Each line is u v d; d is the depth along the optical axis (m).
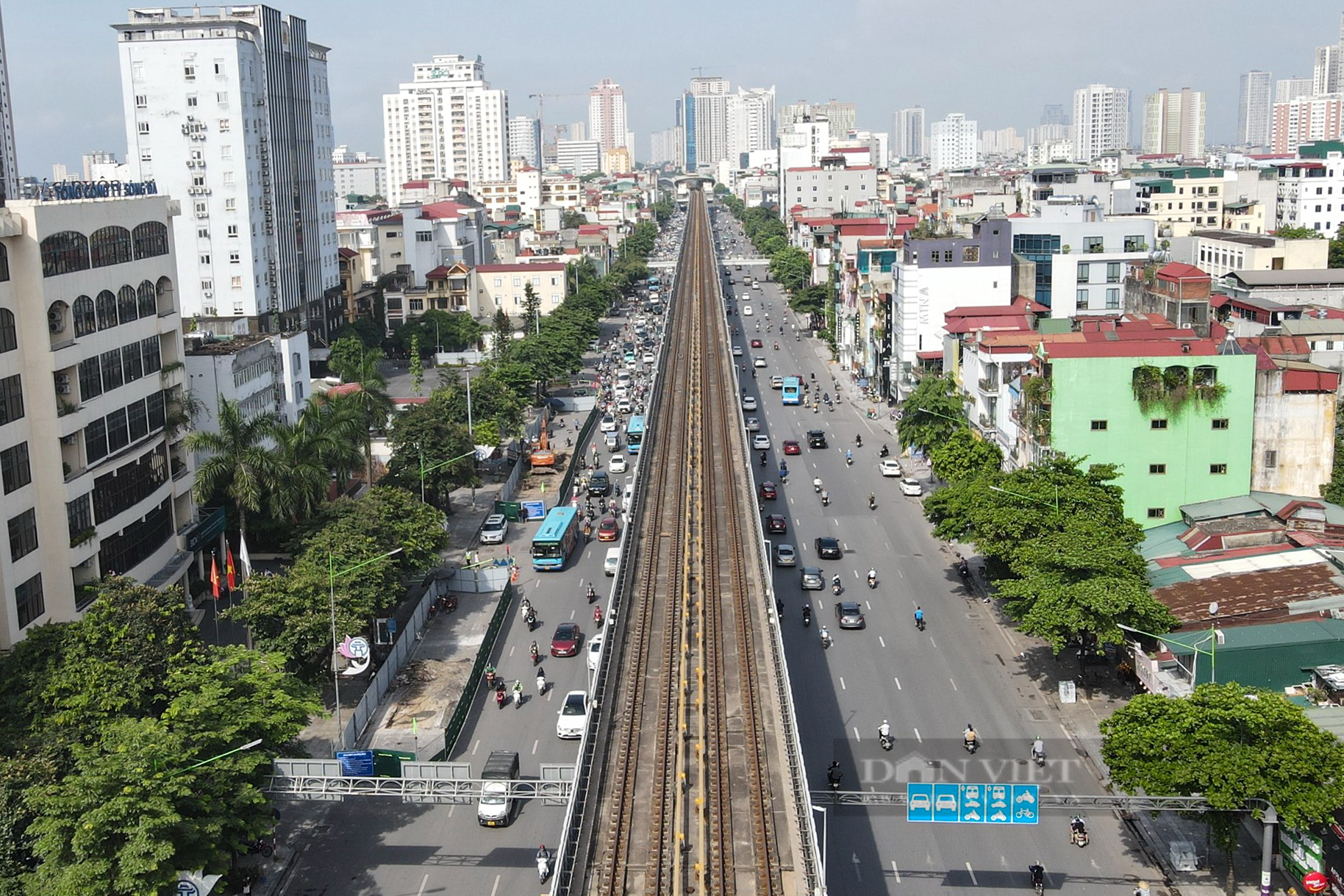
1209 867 69.19
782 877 58.12
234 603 111.81
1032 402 115.06
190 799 61.03
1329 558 95.44
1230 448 109.31
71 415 92.56
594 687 76.25
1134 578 87.56
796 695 92.31
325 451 112.25
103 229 100.62
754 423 189.25
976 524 103.62
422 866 70.81
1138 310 155.75
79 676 70.44
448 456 136.75
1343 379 127.69
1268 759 62.47
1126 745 66.56
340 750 79.12
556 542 124.00
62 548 92.12
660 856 59.97
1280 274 176.62
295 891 68.50
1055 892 66.94
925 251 184.25
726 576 102.88
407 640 102.75
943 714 88.50
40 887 56.38
